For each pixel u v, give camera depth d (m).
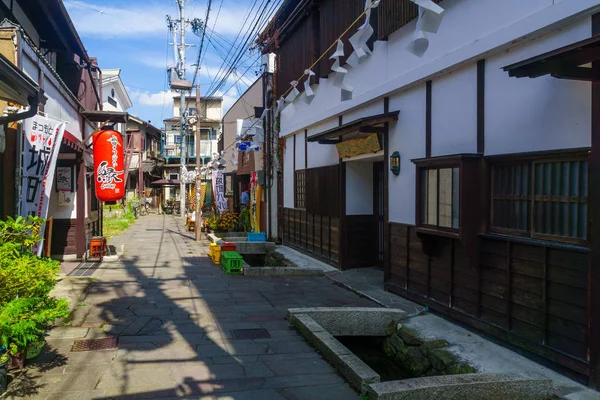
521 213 5.32
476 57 5.84
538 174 5.06
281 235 16.44
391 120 8.09
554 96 4.77
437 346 5.69
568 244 4.62
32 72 7.35
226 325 6.90
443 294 6.81
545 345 4.87
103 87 27.69
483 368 4.95
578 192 4.56
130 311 7.60
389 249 8.51
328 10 11.16
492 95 5.70
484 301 5.88
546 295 4.85
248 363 5.38
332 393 4.61
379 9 8.50
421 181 6.89
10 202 6.88
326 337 5.88
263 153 17.64
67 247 12.55
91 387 4.57
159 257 14.02
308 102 9.05
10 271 4.41
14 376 4.79
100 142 10.96
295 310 7.04
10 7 8.77
